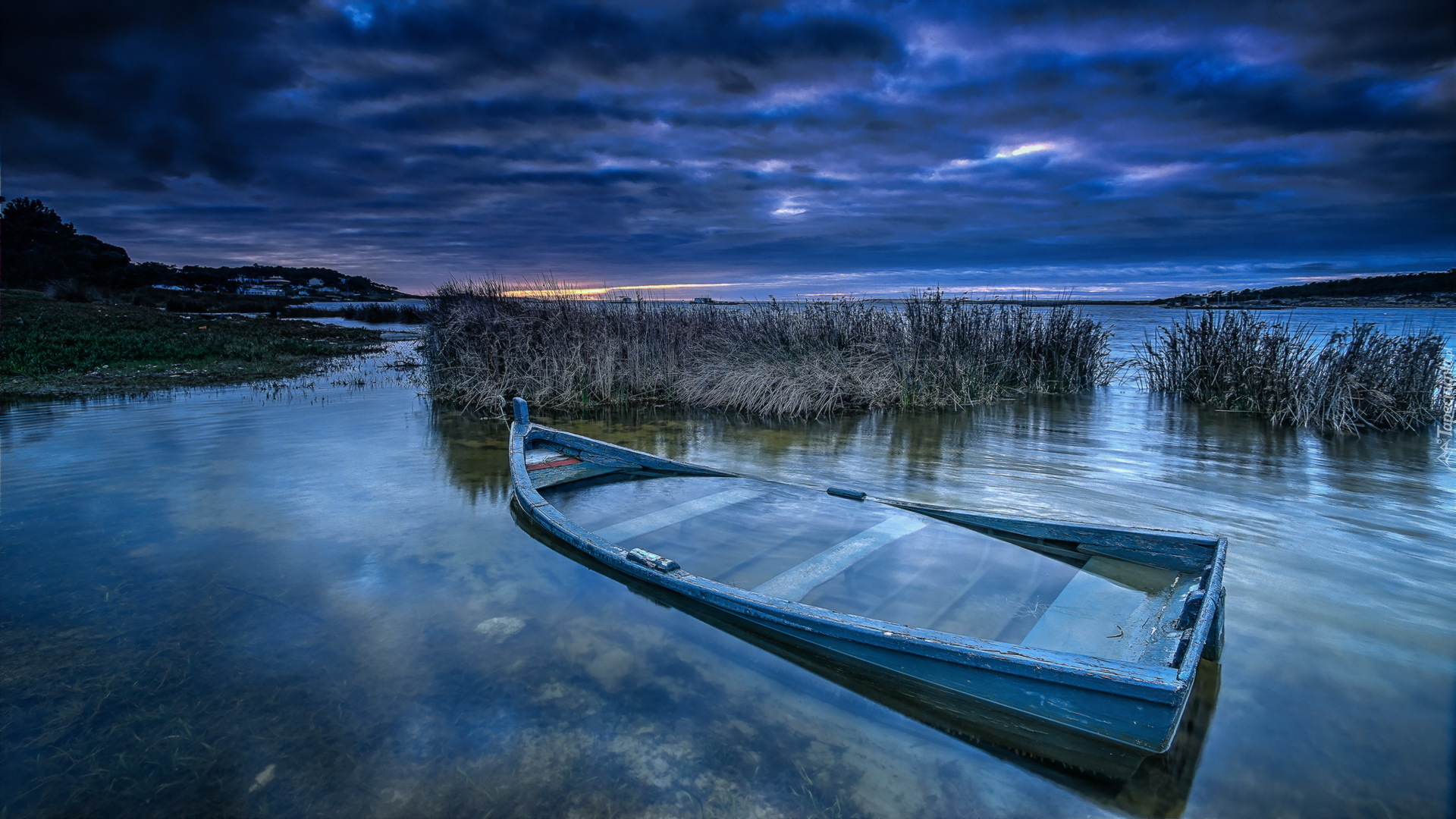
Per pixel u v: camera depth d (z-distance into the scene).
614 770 2.55
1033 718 2.61
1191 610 2.90
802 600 3.43
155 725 2.83
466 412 10.84
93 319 22.42
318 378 14.70
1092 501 5.80
